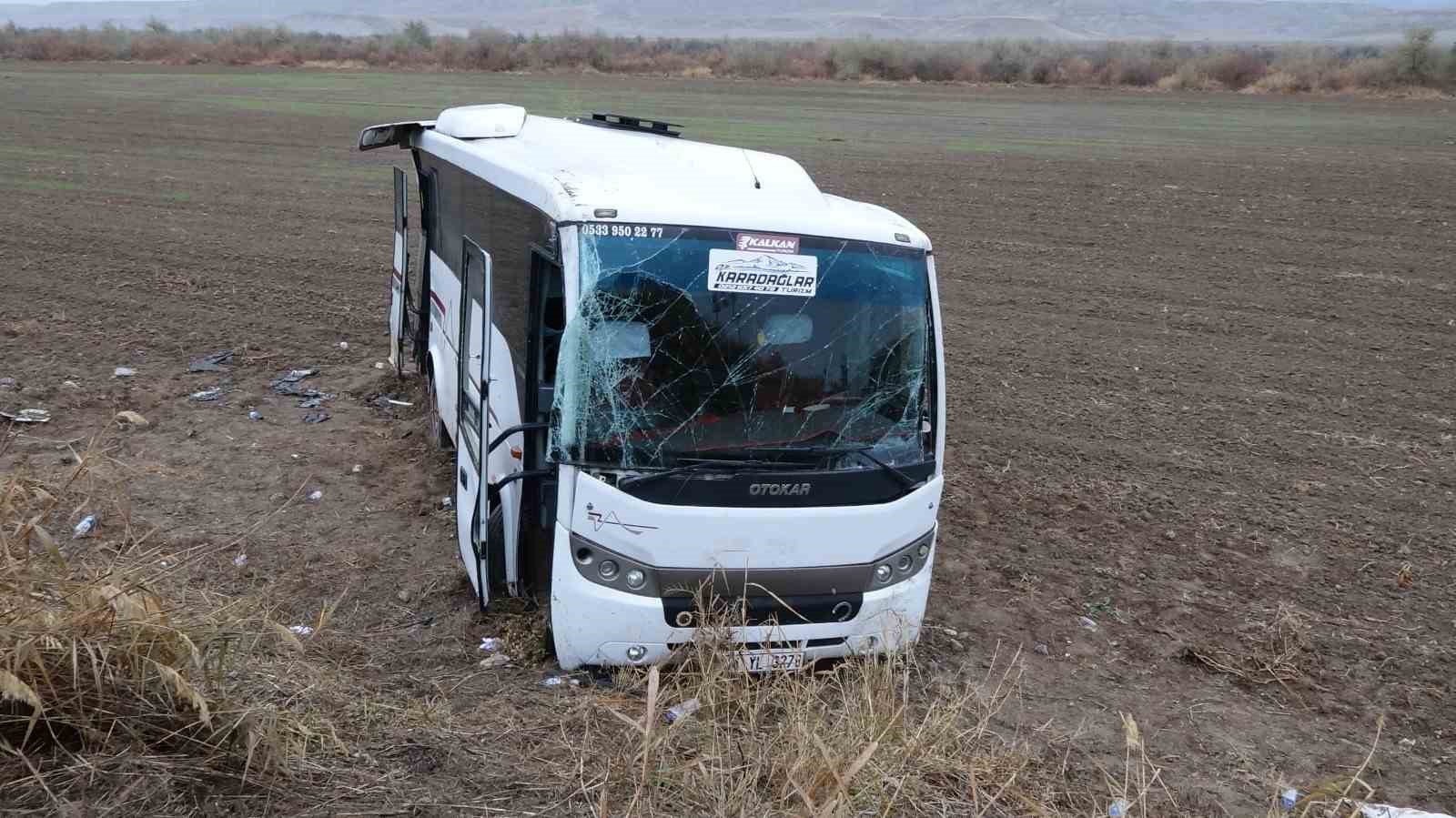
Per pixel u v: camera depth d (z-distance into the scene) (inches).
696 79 2470.5
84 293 637.9
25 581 207.8
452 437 371.6
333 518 359.6
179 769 198.7
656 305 248.2
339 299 656.4
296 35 3491.6
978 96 2128.4
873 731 230.4
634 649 253.3
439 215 422.9
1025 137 1428.4
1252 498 425.7
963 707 263.0
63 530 327.3
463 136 384.2
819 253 257.4
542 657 271.3
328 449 418.9
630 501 244.7
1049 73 2546.8
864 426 260.8
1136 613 335.9
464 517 293.0
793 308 255.6
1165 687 296.4
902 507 262.8
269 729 205.9
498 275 314.8
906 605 271.7
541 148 324.5
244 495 371.9
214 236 814.5
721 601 254.1
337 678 251.1
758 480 249.3
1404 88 2231.8
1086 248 827.4
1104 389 547.2
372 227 871.1
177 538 331.9
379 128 460.1
